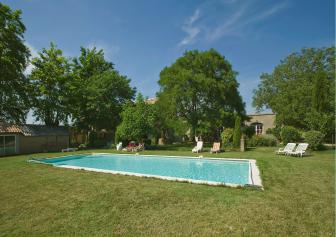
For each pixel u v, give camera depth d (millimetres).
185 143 37812
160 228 5109
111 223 5422
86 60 39812
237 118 24953
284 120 32562
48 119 34312
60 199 7199
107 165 16969
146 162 18078
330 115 22094
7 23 27844
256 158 16234
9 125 27938
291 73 38250
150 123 27859
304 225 5047
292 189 7664
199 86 30156
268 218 5422
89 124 37500
